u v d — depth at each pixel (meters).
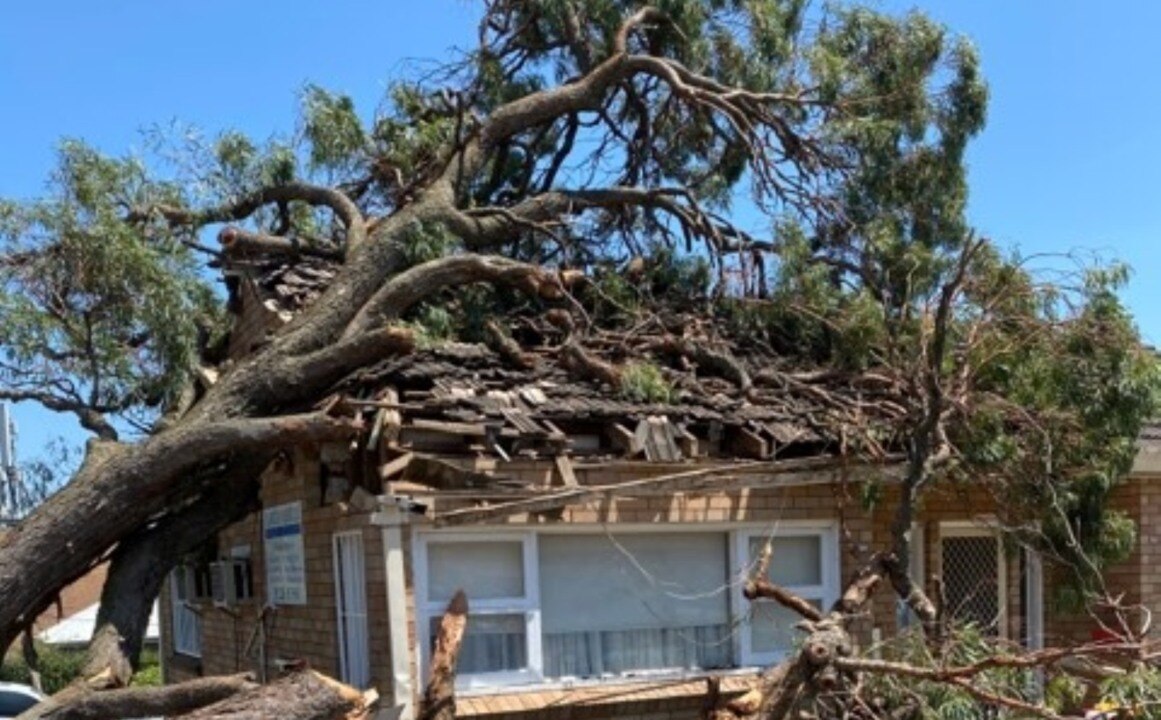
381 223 9.80
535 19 11.72
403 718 7.18
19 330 8.20
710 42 11.55
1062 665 7.94
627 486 7.53
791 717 6.70
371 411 7.60
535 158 11.74
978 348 8.32
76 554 7.64
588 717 7.79
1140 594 9.67
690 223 10.76
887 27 11.46
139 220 9.45
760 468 8.05
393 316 8.74
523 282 9.08
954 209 11.15
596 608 8.10
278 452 8.62
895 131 11.02
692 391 8.91
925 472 7.86
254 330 10.24
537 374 8.75
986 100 11.37
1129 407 8.50
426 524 7.37
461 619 6.98
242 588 10.37
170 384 8.80
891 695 7.01
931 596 9.18
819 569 8.79
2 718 13.98
